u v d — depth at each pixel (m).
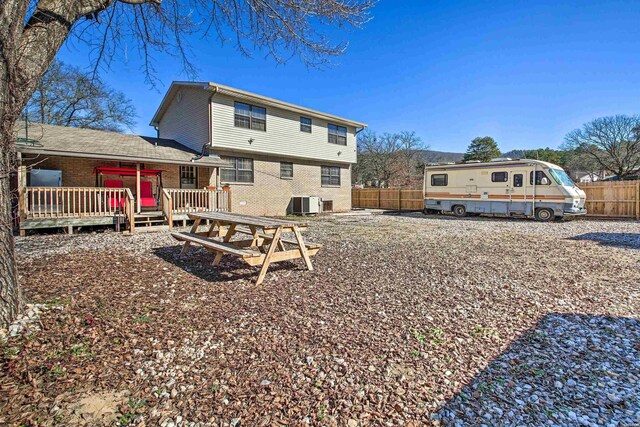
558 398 1.97
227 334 2.73
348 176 19.19
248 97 13.29
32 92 2.79
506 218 15.06
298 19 4.66
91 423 1.69
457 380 2.15
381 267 5.15
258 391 1.99
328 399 1.93
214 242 5.11
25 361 2.23
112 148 10.27
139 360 2.31
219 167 12.88
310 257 5.82
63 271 4.51
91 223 8.87
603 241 8.04
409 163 36.12
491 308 3.45
